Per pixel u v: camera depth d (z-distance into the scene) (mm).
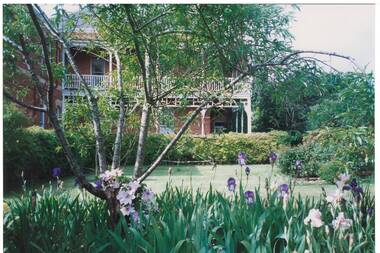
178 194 3699
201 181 7645
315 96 3551
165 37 3857
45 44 3061
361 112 3064
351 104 3143
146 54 4094
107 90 4539
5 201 3801
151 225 3125
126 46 4160
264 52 3350
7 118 6430
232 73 3877
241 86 3744
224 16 3045
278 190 3551
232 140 10734
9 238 3008
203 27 3264
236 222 2939
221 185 7234
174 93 4031
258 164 10922
